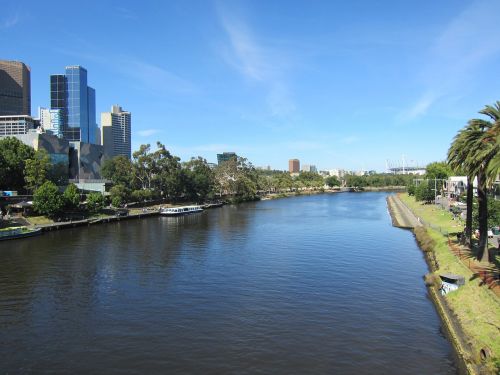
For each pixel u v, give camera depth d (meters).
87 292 55.47
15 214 121.19
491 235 75.44
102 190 173.12
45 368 34.75
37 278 62.56
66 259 75.88
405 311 46.53
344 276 61.31
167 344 38.94
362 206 196.12
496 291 42.84
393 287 55.69
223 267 68.19
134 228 121.56
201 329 42.25
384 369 33.62
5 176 131.12
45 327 43.47
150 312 47.47
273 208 191.38
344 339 39.34
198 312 47.22
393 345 37.97
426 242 80.06
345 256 75.12
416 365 34.22
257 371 33.62
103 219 134.62
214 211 179.62
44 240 98.62
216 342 39.12
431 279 55.59
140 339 40.16
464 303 43.28
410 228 110.88
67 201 130.25
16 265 71.31
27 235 102.88
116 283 59.53
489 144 49.78
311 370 33.62
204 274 63.81
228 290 55.34
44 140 162.50
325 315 45.56
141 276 63.22
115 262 73.06
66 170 169.12
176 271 66.00
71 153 191.75
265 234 104.06
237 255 77.75
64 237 103.38
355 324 42.94
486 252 55.34
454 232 85.44
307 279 59.91
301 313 46.31
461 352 35.06
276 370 33.72
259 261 72.12
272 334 40.72
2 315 47.03
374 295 52.31
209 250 83.44
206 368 34.22
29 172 129.75
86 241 96.62
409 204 186.25
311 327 42.28
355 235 99.75
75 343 39.50
